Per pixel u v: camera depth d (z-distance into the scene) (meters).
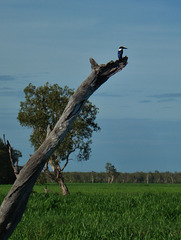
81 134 58.09
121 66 7.23
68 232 17.17
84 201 33.12
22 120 55.91
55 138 6.80
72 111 6.93
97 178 177.38
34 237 16.44
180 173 185.62
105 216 23.45
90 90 7.12
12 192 6.62
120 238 16.12
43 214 25.56
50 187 96.00
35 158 6.70
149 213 25.20
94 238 16.25
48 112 57.06
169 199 34.34
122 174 182.12
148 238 16.19
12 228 6.72
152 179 184.25
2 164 116.19
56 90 57.06
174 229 18.33
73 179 176.50
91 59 7.18
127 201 31.42
